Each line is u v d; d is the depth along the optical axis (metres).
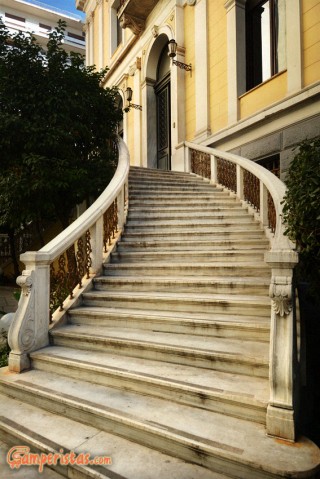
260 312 3.86
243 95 9.48
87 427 2.91
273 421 2.42
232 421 2.64
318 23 7.49
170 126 13.48
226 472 2.26
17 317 4.03
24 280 4.10
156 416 2.73
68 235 4.89
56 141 6.95
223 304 4.04
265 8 9.59
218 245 5.96
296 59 7.87
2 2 39.00
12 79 7.12
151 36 13.73
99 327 4.42
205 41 10.88
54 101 7.25
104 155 8.49
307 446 2.31
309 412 3.53
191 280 4.70
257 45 9.85
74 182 7.09
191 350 3.33
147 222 7.25
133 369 3.31
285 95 8.24
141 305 4.57
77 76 7.85
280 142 8.17
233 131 9.35
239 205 7.70
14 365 3.90
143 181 8.88
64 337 4.20
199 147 9.88
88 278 5.39
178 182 9.24
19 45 7.40
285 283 2.59
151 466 2.37
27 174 6.89
